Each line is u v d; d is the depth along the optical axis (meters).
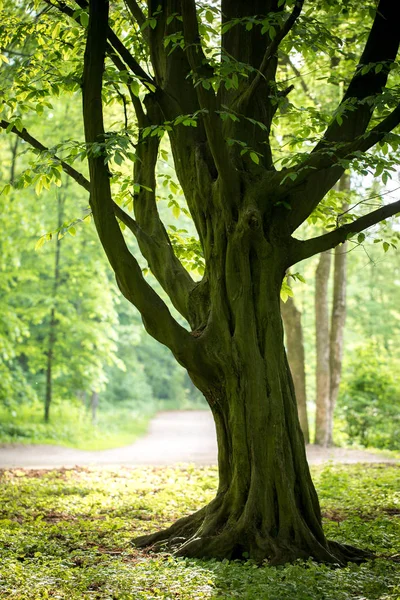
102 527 8.95
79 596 5.74
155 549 7.72
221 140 7.25
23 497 11.34
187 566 6.88
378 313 40.84
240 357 7.68
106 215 7.49
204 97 7.11
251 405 7.61
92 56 7.33
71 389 27.09
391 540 8.30
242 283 7.77
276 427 7.59
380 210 7.96
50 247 25.34
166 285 8.50
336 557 7.41
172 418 43.66
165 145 17.86
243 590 6.01
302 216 8.08
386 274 42.22
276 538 7.30
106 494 11.89
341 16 13.55
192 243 10.11
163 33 8.76
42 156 7.62
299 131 9.73
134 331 36.91
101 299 25.31
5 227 23.30
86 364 25.64
